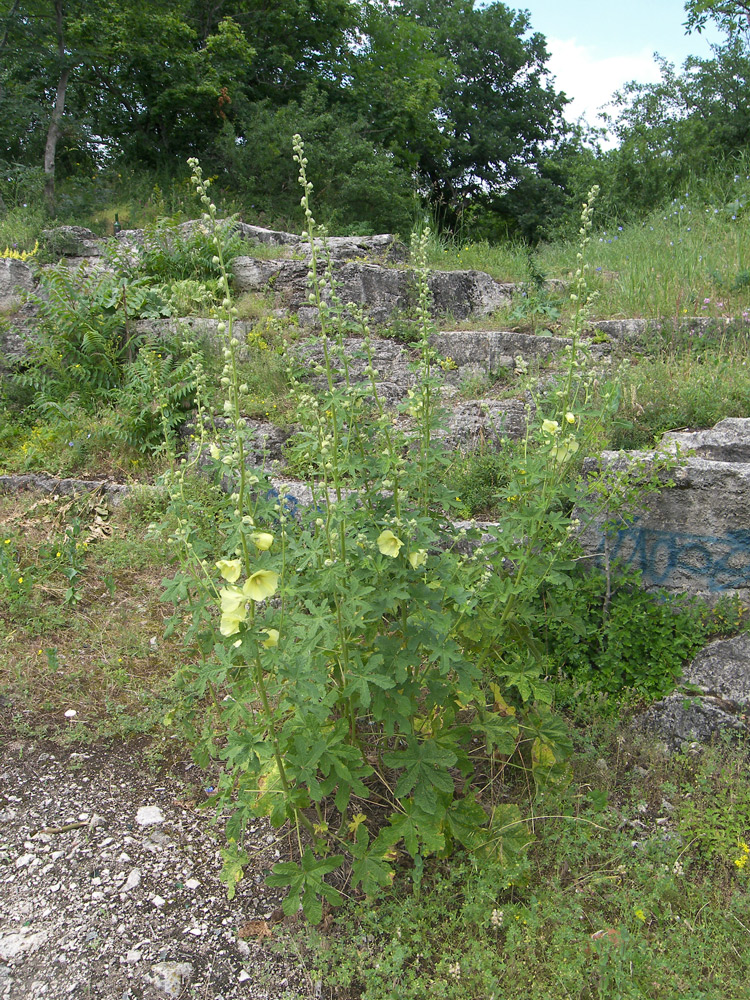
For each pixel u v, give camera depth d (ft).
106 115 49.80
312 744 7.78
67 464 18.97
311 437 8.63
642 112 53.11
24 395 21.94
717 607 12.49
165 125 51.29
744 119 50.01
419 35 63.26
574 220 43.68
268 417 18.89
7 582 14.40
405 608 8.47
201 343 21.52
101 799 10.23
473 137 81.46
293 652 7.54
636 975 7.54
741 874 8.77
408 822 8.29
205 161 48.83
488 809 9.62
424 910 8.15
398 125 59.36
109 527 16.92
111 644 13.50
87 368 21.39
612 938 7.91
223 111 49.70
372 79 59.00
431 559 8.81
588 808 9.87
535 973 7.73
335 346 9.66
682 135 46.52
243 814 8.24
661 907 8.53
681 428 16.44
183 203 42.70
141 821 9.87
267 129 46.42
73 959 7.99
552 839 9.14
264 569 7.26
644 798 10.16
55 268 26.11
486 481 16.22
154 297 22.95
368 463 9.41
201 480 17.52
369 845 9.11
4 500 17.89
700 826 9.45
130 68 47.65
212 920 8.51
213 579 9.41
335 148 47.80
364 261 26.66
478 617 9.43
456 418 18.15
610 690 11.87
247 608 7.09
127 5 45.65
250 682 8.05
